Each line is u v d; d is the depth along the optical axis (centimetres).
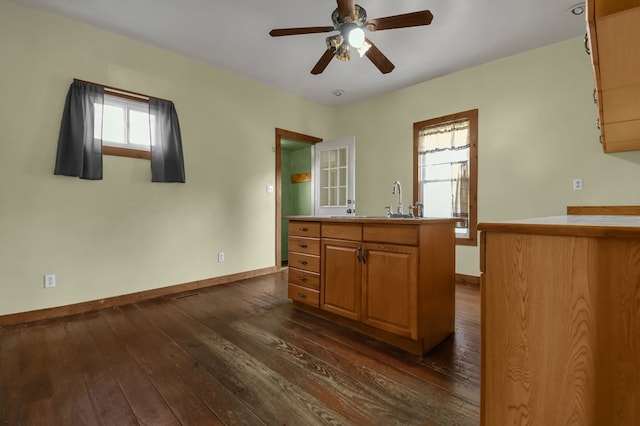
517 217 341
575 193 307
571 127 309
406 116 438
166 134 329
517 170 341
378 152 472
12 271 248
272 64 368
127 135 308
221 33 301
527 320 81
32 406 145
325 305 248
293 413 141
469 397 152
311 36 307
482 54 341
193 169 355
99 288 289
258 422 135
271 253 438
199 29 294
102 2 253
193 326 244
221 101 381
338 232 239
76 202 277
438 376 171
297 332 232
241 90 402
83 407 145
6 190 246
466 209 390
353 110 508
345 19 214
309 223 264
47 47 263
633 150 270
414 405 146
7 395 154
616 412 70
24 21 253
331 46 233
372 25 224
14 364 184
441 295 216
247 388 160
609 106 139
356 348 205
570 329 75
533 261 80
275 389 159
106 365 183
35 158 257
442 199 416
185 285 348
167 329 238
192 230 354
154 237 325
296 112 470
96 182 288
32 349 203
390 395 154
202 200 363
